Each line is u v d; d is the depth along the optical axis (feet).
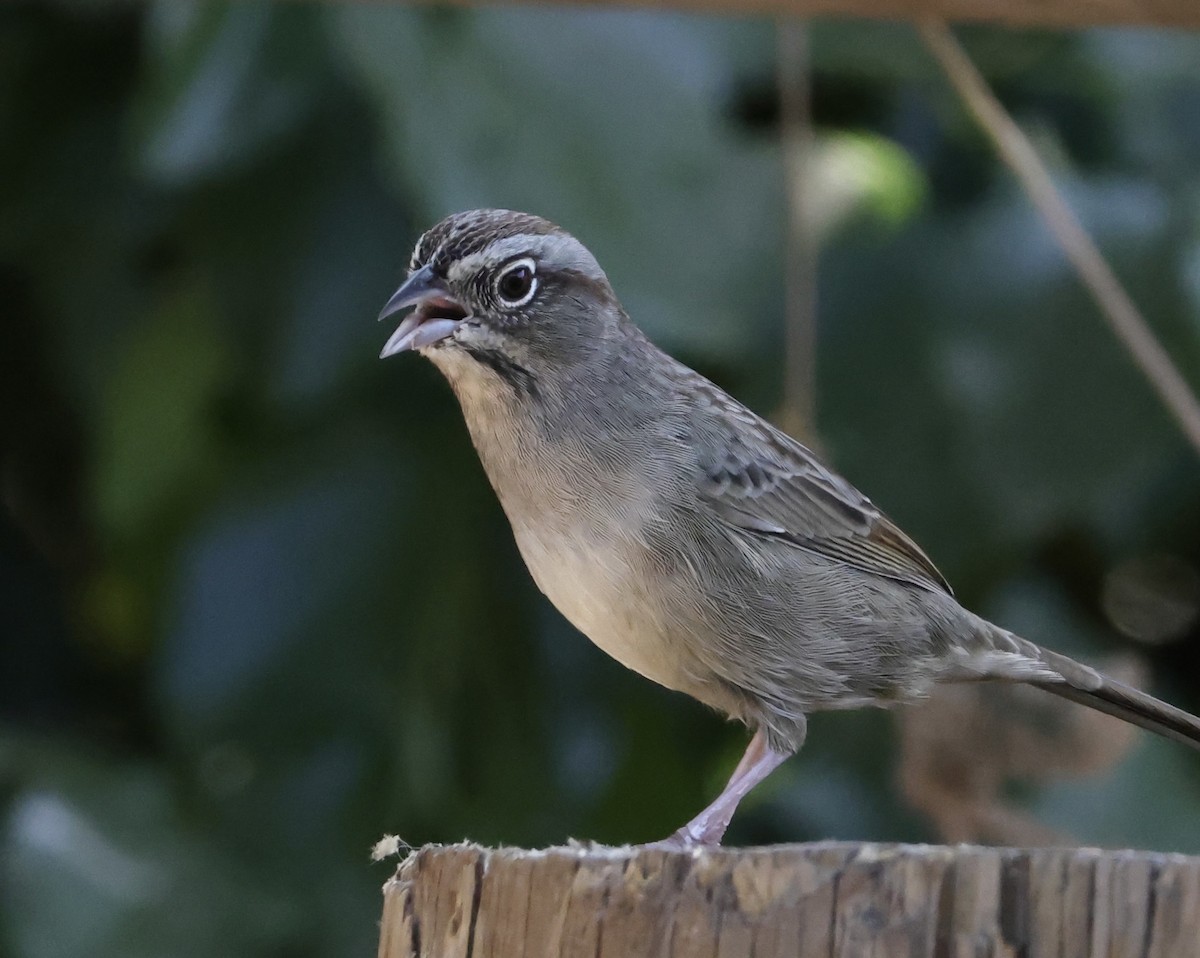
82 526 41.96
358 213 35.91
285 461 36.06
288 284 35.96
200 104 34.47
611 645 29.27
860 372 35.14
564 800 35.63
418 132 33.14
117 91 38.58
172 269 38.19
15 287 40.32
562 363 28.73
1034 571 38.42
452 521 35.88
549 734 35.81
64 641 42.24
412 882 20.86
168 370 36.91
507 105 33.96
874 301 35.24
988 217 35.88
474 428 29.43
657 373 29.60
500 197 33.50
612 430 28.76
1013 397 34.81
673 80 35.01
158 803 35.47
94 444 38.65
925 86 37.73
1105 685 30.86
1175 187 36.88
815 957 18.22
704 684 29.50
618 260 34.17
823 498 29.94
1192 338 34.86
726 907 18.60
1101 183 36.76
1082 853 17.98
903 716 33.14
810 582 29.45
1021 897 17.90
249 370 36.60
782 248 35.12
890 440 34.99
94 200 38.24
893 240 35.58
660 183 34.60
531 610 35.91
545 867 19.47
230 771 35.55
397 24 33.45
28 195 38.37
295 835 35.24
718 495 28.96
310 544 35.65
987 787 32.32
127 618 40.09
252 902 34.58
